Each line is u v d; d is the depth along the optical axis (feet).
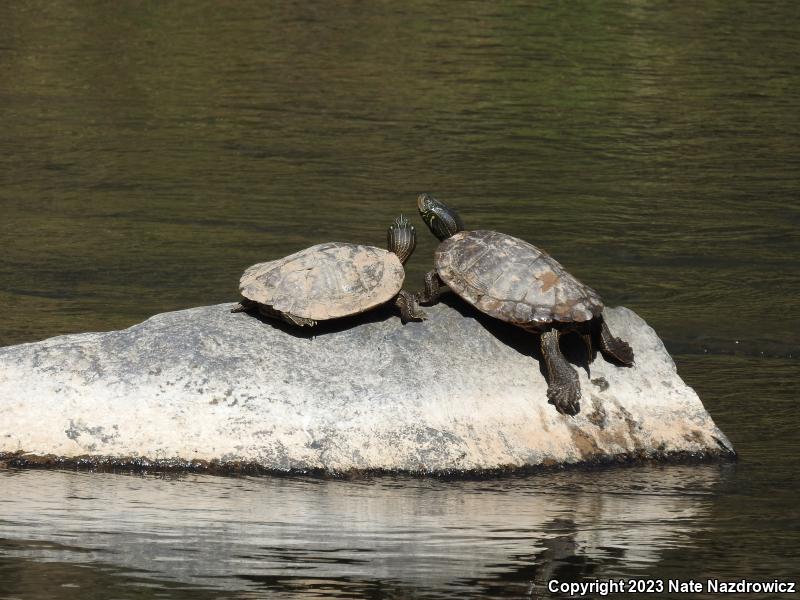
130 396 79.87
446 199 160.66
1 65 227.81
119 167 173.17
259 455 78.02
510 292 81.82
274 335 83.10
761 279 134.51
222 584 61.98
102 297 122.62
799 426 90.74
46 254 136.46
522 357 83.66
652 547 68.18
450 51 246.88
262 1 292.20
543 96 217.97
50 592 60.70
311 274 82.53
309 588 61.98
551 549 67.62
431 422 79.61
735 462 82.94
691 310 123.95
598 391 83.76
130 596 60.54
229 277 130.11
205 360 81.15
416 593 61.36
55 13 273.33
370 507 73.36
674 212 158.92
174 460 77.97
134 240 142.41
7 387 80.53
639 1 295.89
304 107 207.82
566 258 140.15
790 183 173.47
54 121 195.00
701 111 210.79
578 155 184.96
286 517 71.46
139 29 261.44
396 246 88.58
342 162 177.88
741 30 269.44
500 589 62.44
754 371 105.50
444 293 87.35
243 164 175.94
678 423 83.87
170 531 68.95
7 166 171.32
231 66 233.55
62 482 76.07
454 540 68.54
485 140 191.52
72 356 82.17
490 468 78.79
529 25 270.67
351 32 262.26
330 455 78.13
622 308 88.74
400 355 82.02
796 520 72.59
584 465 80.69
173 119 199.21
